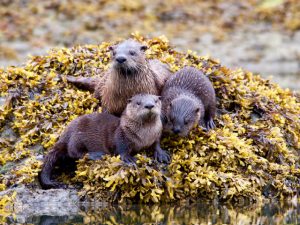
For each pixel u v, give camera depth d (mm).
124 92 29891
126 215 26922
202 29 79688
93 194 28516
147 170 28312
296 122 33656
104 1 84750
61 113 31797
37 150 30781
